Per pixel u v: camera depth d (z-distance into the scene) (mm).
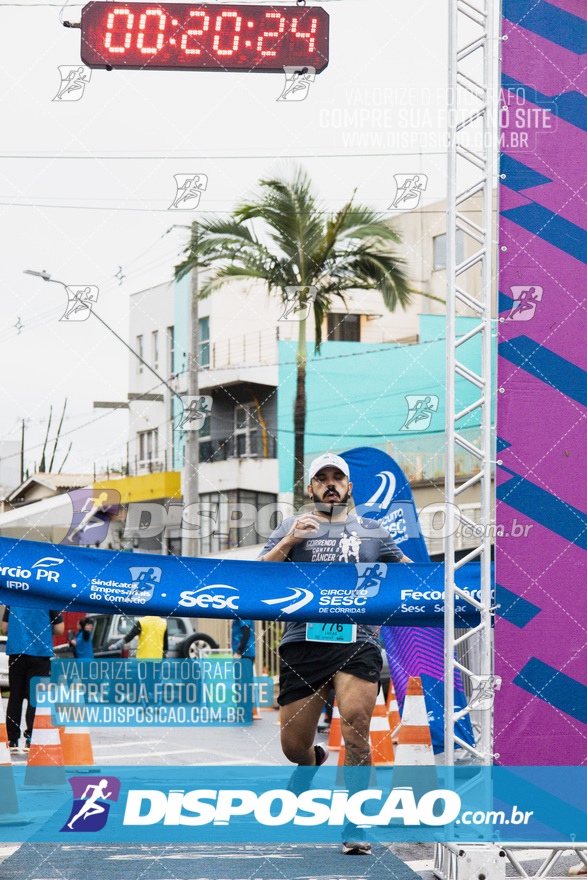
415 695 4781
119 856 3939
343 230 16328
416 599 4441
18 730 6969
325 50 4652
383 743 6168
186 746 7492
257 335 21328
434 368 19562
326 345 19734
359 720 4113
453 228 3932
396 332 19922
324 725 8781
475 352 16391
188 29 4613
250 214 15820
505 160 3949
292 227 16078
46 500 12852
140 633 9086
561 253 3959
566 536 3939
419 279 19172
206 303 21469
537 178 3957
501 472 3924
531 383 3943
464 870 3645
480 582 4387
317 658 4238
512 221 3951
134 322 21844
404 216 18891
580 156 3979
